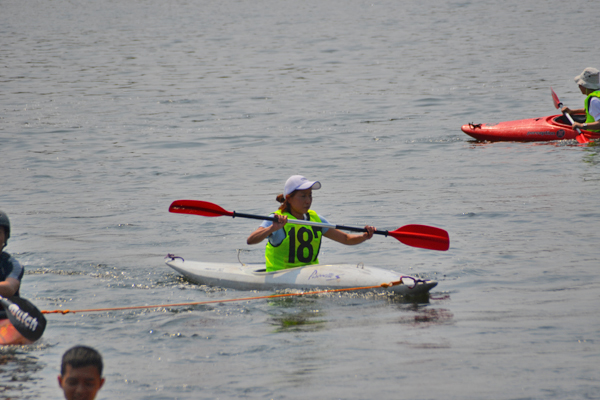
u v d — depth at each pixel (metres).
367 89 82.56
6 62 111.50
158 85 88.81
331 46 129.75
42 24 181.25
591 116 47.59
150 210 34.12
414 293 20.94
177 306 20.30
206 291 22.09
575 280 21.77
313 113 67.50
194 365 15.24
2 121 63.78
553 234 27.70
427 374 14.40
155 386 14.04
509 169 42.12
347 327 17.92
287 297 21.17
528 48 116.06
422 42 131.38
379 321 18.42
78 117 66.25
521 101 70.25
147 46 133.88
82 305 20.47
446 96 75.31
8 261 17.84
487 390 13.48
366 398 13.22
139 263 25.39
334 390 13.63
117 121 64.12
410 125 60.19
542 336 16.66
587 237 27.00
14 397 13.48
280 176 42.03
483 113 64.94
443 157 46.97
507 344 16.17
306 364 15.17
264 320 18.75
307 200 22.86
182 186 39.62
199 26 173.38
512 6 199.50
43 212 33.69
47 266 24.83
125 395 13.62
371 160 46.62
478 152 48.22
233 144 53.41
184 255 26.61
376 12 199.75
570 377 14.02
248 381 14.22
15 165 45.69
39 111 69.75
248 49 128.00
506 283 21.83
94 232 30.02
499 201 33.97
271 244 23.16
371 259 25.62
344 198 35.88
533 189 36.34
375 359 15.36
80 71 102.31
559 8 187.62
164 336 17.39
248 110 70.06
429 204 33.97
